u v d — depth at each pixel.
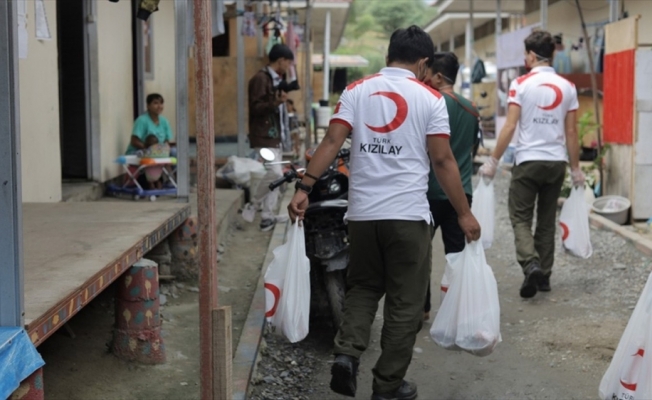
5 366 2.73
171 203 6.73
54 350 4.90
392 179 4.05
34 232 5.17
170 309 6.01
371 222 4.06
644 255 7.75
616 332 5.71
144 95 11.02
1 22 2.81
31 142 6.83
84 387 4.44
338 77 44.44
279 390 4.76
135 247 4.76
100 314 5.74
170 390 4.51
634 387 3.60
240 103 11.83
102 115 8.95
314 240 5.32
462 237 5.54
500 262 8.08
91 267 4.07
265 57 15.80
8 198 2.92
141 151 8.74
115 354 4.86
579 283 7.11
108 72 9.21
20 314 2.96
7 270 2.95
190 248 6.62
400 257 4.08
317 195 5.69
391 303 4.17
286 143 11.38
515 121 6.53
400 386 4.36
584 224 6.77
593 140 13.00
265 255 7.79
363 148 4.08
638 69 8.85
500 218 10.55
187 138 7.01
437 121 4.04
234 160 10.61
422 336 5.77
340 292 5.29
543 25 12.93
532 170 6.59
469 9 22.39
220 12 8.53
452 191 4.12
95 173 8.86
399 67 4.15
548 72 6.61
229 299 6.34
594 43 13.34
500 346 5.54
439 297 6.81
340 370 3.99
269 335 5.68
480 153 17.70
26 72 6.70
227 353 3.48
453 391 4.78
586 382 4.87
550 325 5.93
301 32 17.42
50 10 7.28
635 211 9.05
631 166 9.04
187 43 6.96
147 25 11.29
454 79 5.59
